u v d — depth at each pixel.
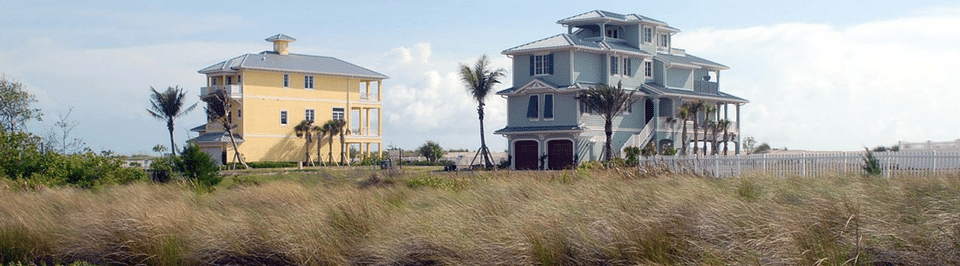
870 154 24.92
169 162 29.20
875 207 12.68
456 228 13.17
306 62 76.88
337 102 77.38
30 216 16.59
